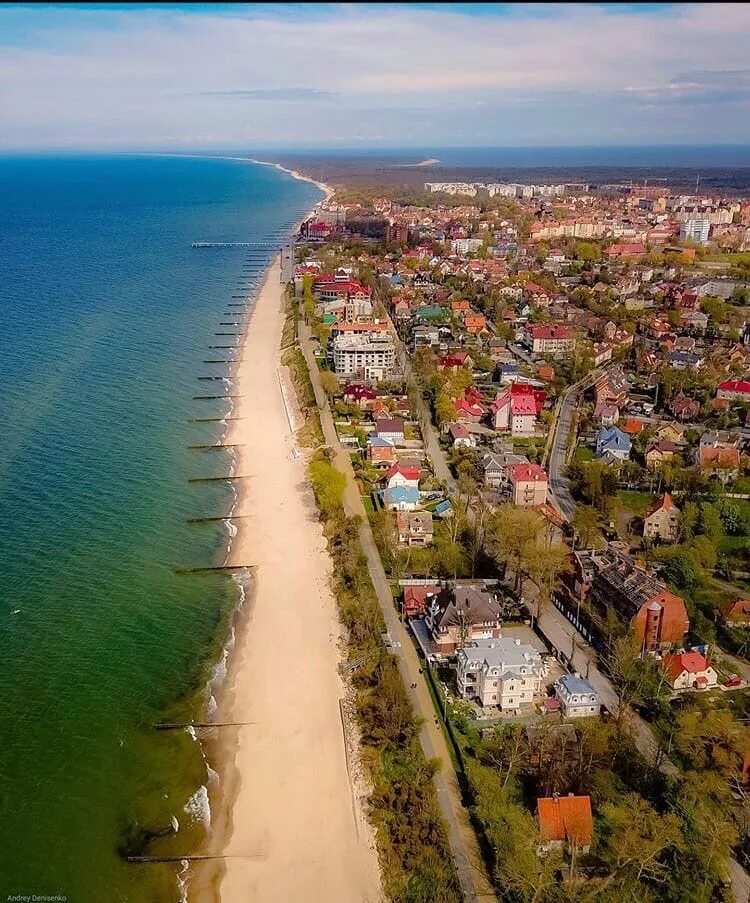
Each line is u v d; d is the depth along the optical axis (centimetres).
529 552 15875
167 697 13500
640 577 14988
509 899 9688
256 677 14038
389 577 16900
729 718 12275
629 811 10569
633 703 13088
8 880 10150
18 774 11750
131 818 11194
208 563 17388
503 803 10850
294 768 12150
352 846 10856
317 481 19812
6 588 15938
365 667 14088
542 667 13288
